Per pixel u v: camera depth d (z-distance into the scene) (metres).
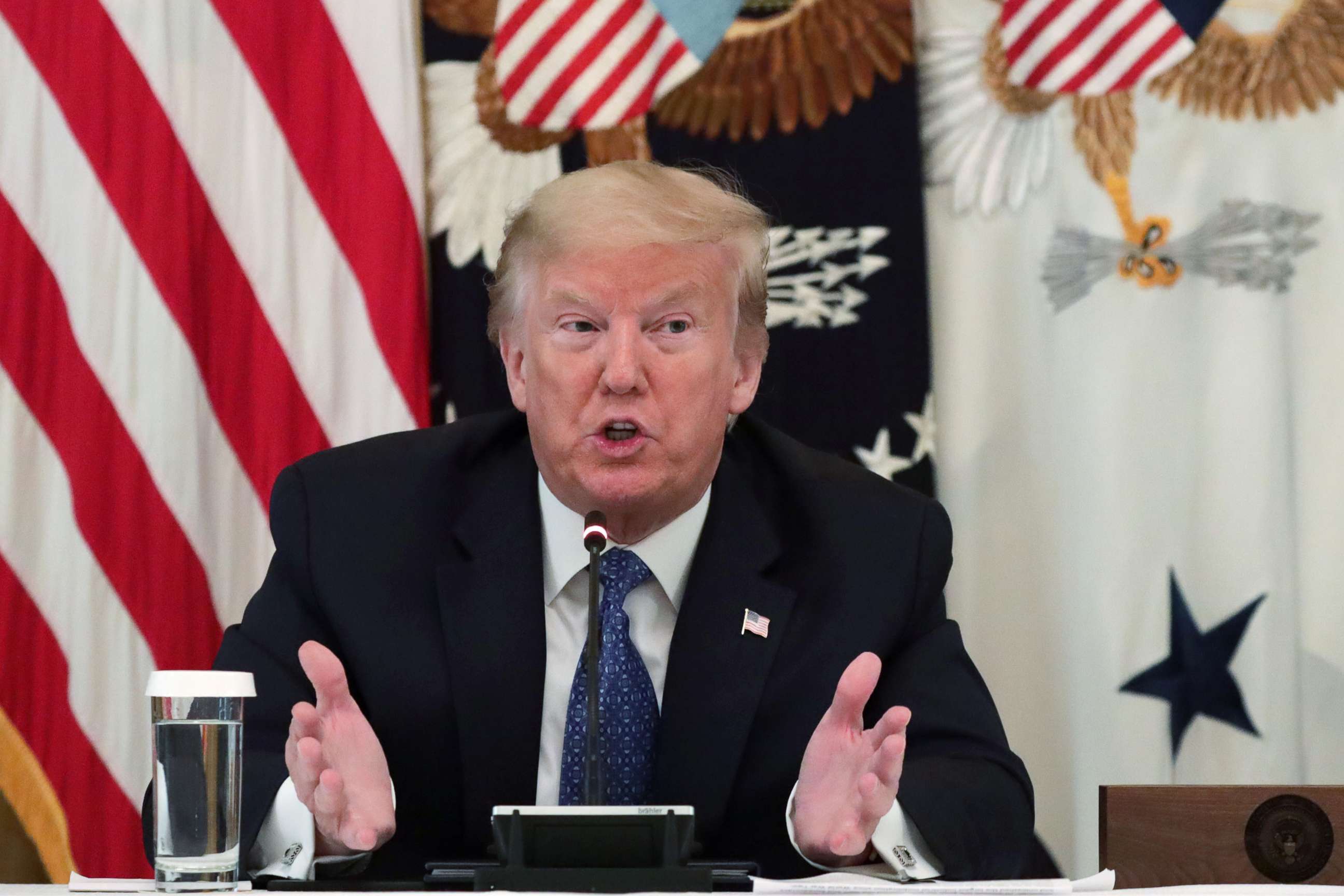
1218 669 10.83
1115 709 10.83
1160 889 4.18
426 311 10.34
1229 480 10.92
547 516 6.55
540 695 6.21
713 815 6.05
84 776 9.50
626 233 5.88
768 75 10.72
